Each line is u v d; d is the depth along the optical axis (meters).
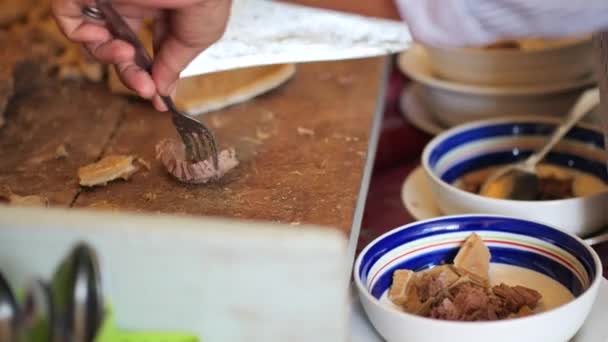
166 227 0.80
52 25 1.37
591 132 1.16
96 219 0.81
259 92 1.26
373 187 1.24
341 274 0.80
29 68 1.31
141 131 1.21
